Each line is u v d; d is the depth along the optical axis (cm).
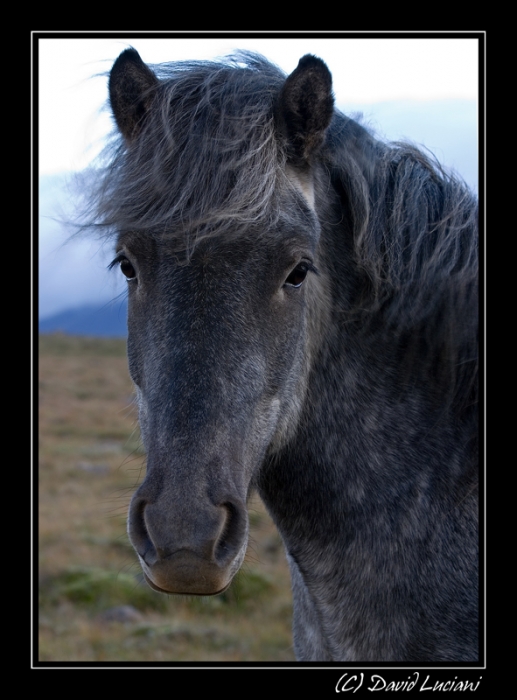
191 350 301
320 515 383
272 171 325
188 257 304
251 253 313
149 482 288
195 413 292
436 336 381
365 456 377
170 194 310
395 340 385
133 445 2381
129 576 1164
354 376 382
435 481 371
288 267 323
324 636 392
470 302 378
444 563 363
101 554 1282
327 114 356
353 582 374
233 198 307
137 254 321
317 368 381
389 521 370
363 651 372
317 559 386
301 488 386
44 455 2203
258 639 944
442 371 381
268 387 326
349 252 389
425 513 368
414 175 393
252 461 320
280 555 1265
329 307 382
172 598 1089
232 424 300
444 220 379
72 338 6531
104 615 1034
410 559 366
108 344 6272
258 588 1104
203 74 353
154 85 350
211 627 990
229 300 308
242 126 324
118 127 360
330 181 391
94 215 355
